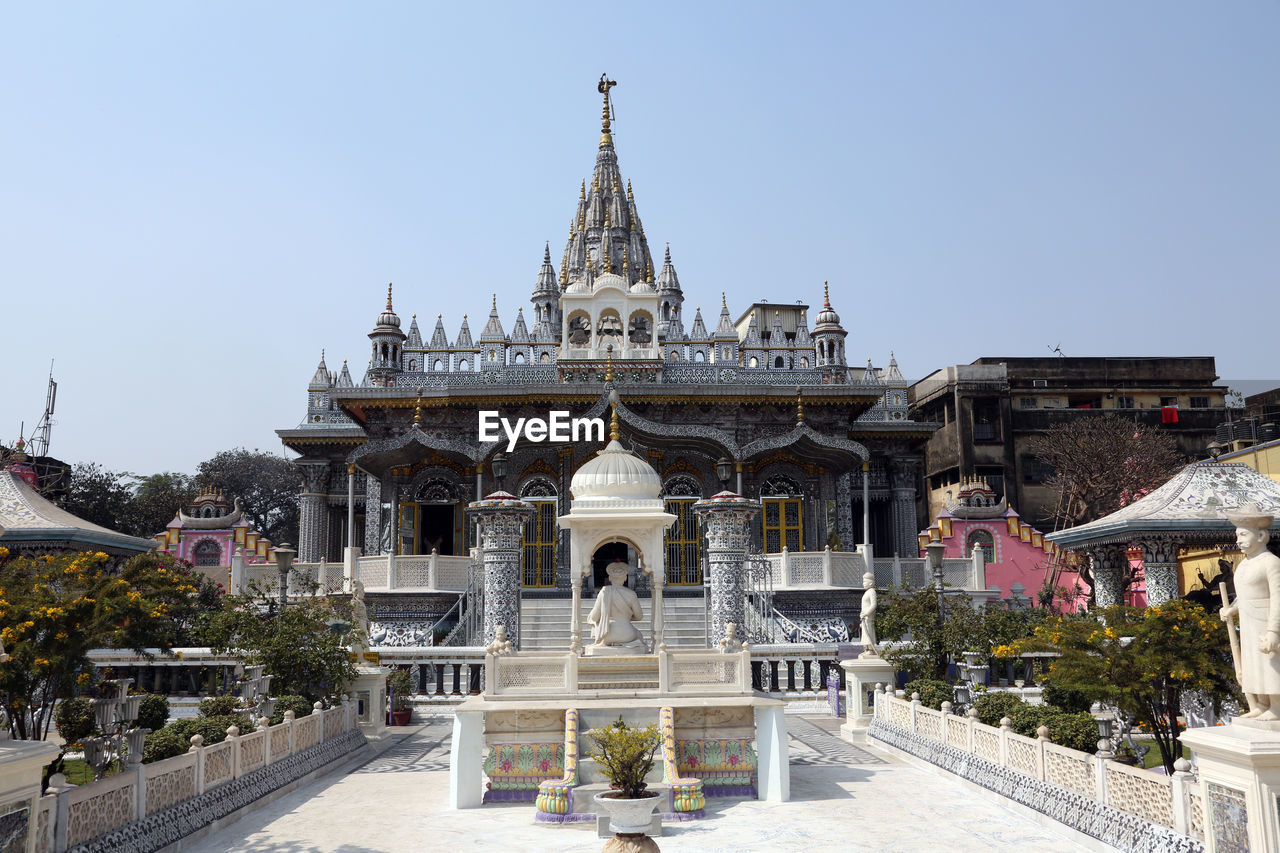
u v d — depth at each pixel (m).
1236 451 36.62
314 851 11.13
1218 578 30.30
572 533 16.20
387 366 41.56
